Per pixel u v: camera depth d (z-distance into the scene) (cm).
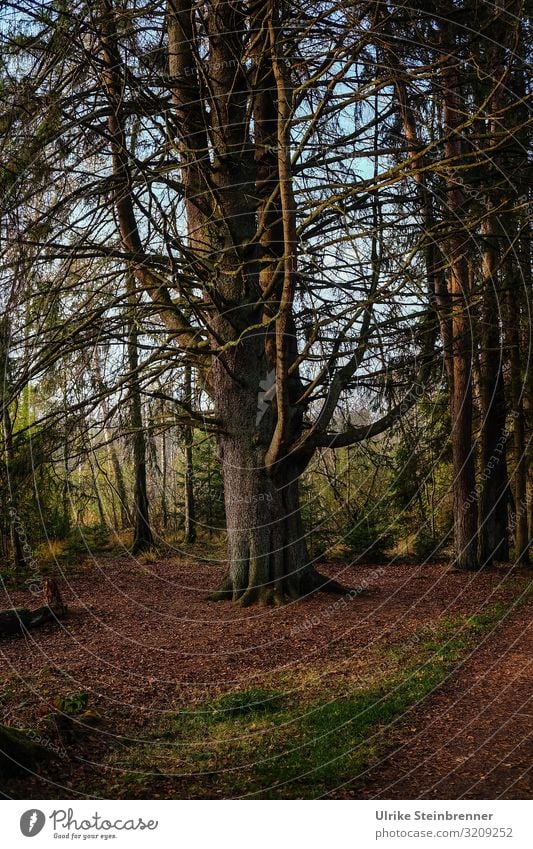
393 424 1480
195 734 693
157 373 1366
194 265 1257
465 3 1340
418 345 1459
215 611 1302
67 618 1246
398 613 1259
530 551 2127
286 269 1039
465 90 1452
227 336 1354
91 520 2658
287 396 1205
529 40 1269
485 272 1688
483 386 1977
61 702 693
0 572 1692
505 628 1123
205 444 2747
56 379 1286
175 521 2881
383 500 2166
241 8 1259
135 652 1020
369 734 665
